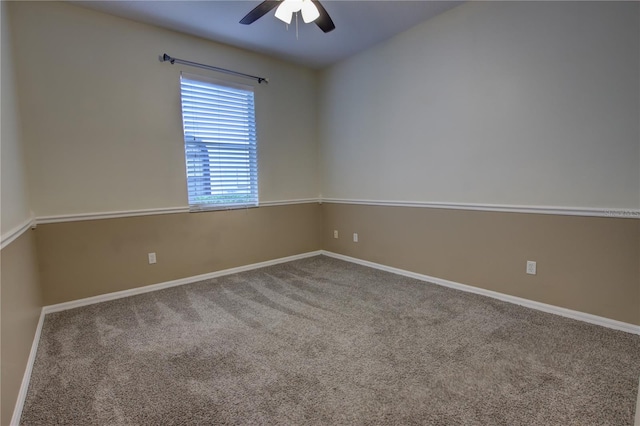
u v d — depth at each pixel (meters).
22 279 1.98
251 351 2.05
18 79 2.47
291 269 3.93
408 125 3.42
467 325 2.35
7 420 1.37
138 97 3.05
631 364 1.83
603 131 2.21
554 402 1.54
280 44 3.60
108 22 2.86
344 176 4.26
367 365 1.88
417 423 1.43
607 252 2.24
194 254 3.50
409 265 3.57
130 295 3.08
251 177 3.95
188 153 3.41
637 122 2.08
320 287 3.26
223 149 3.67
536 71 2.47
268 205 4.10
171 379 1.77
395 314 2.57
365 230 4.04
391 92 3.55
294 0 2.16
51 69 2.62
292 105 4.27
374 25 3.20
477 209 2.92
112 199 2.97
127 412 1.52
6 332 1.49
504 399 1.57
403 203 3.54
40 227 2.62
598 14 2.18
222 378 1.78
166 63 3.20
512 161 2.66
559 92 2.38
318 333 2.28
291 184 4.33
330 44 3.62
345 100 4.12
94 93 2.83
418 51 3.24
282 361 1.93
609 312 2.26
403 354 1.99
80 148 2.79
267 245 4.12
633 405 1.51
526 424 1.41
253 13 2.36
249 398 1.61
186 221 3.42
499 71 2.68
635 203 2.12
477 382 1.70
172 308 2.76
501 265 2.80
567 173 2.38
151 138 3.15
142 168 3.12
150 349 2.09
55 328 2.39
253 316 2.58
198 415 1.50
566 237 2.42
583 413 1.47
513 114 2.62
